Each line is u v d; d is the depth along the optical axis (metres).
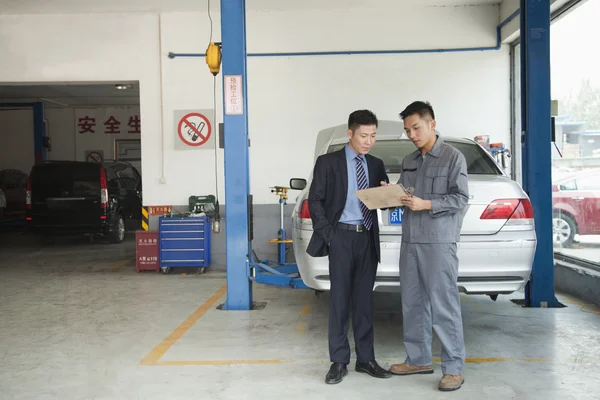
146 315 4.80
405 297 3.07
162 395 2.91
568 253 5.93
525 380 3.03
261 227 7.42
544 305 4.92
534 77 4.88
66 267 7.75
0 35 7.41
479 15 7.25
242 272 4.94
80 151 15.43
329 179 3.04
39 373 3.29
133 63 7.41
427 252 2.90
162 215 7.38
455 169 2.88
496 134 7.30
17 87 12.38
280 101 7.37
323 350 3.68
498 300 5.23
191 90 7.38
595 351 3.56
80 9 7.24
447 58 7.30
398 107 7.34
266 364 3.40
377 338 3.98
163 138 7.42
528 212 3.53
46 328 4.39
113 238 11.03
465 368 3.25
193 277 6.82
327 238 2.94
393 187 2.74
